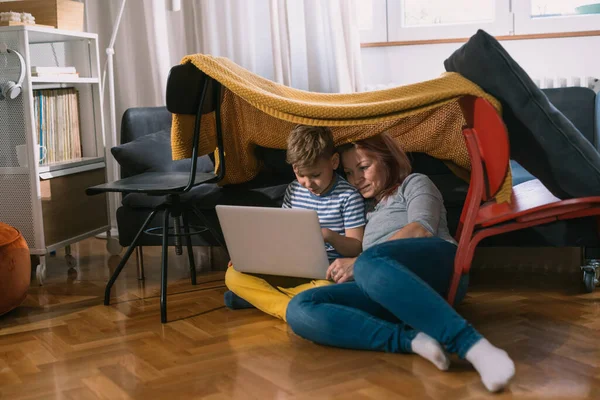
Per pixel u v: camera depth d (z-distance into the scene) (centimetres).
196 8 349
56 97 305
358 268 174
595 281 229
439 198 197
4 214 277
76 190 301
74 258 314
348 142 218
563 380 156
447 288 187
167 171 279
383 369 167
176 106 211
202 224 261
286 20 336
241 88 204
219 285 258
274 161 260
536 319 202
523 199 208
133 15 360
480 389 153
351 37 332
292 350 184
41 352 193
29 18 288
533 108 183
